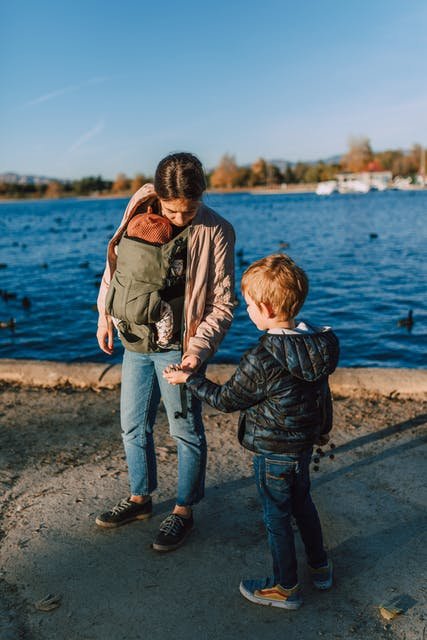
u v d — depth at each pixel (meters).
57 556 2.83
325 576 2.54
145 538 2.97
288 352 2.18
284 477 2.32
